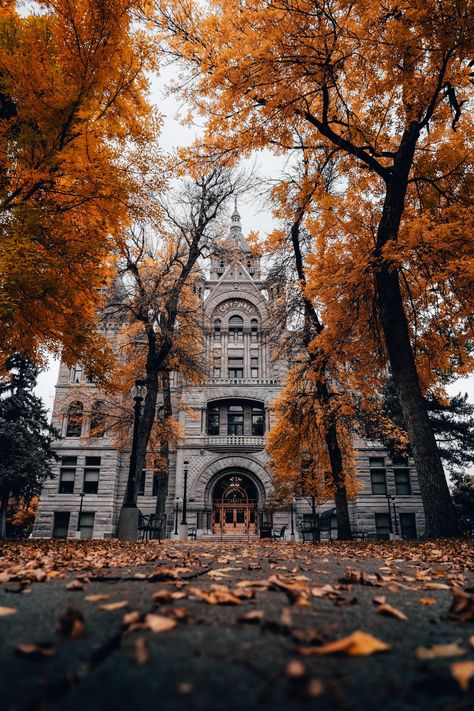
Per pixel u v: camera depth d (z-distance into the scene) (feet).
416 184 40.45
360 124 37.04
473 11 25.36
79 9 28.25
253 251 52.31
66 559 17.57
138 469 57.57
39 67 28.73
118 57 30.37
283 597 8.95
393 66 29.73
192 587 9.98
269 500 90.74
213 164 35.63
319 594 9.20
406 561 18.71
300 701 3.75
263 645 5.38
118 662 4.70
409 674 4.43
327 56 29.22
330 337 41.68
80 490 116.78
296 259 56.95
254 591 9.36
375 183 42.27
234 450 112.06
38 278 26.96
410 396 33.68
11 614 7.02
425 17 26.81
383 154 36.60
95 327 37.06
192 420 115.75
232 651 5.12
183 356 75.77
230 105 32.09
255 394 117.91
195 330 78.69
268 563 17.24
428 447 32.48
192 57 33.04
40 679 4.14
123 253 38.45
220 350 124.57
